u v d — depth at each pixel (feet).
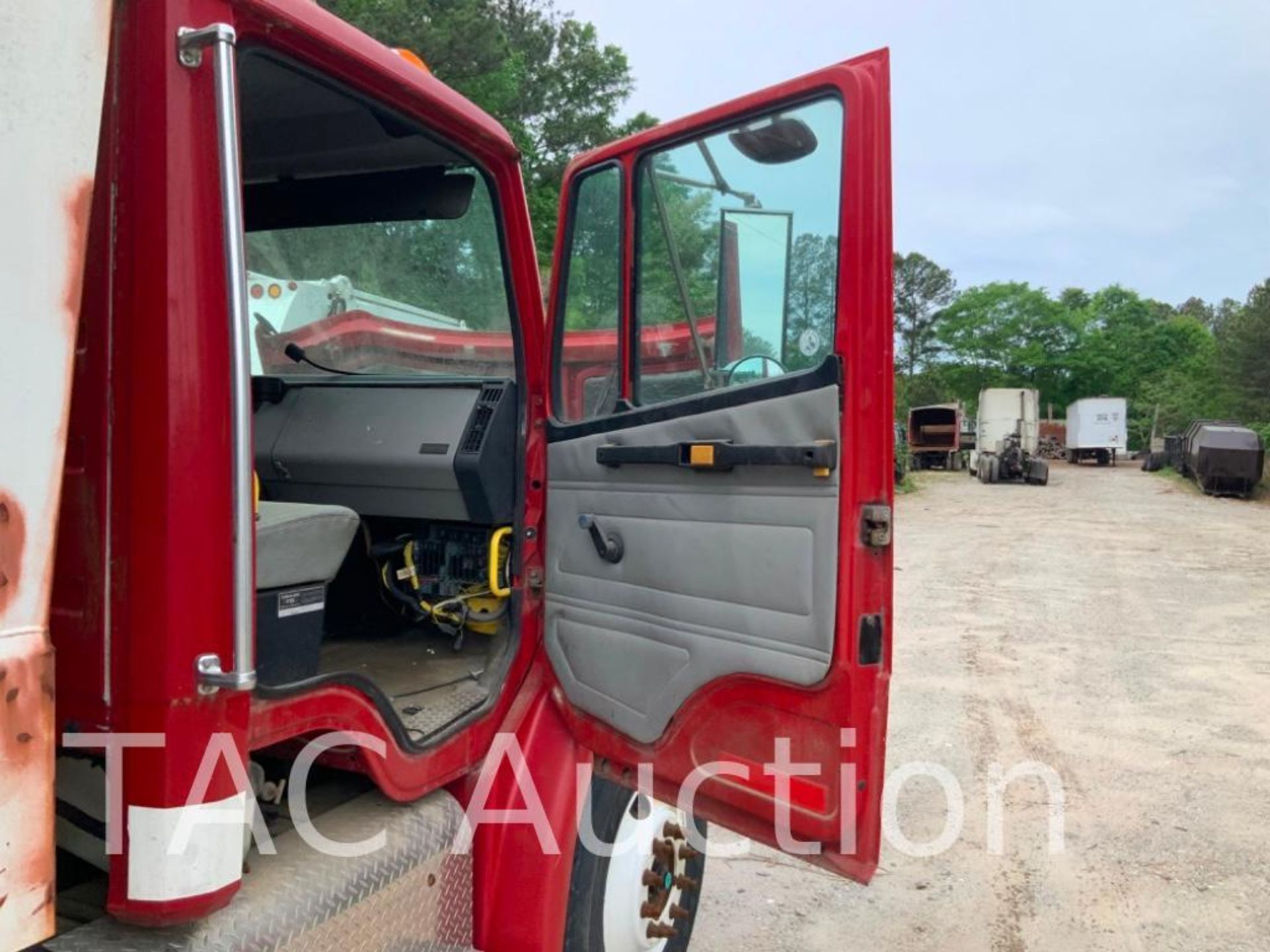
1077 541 53.01
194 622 5.15
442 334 9.21
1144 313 217.56
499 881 7.88
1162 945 12.32
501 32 69.31
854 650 6.56
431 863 7.09
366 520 9.54
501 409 8.69
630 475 8.11
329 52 6.25
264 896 5.78
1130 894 13.61
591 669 8.41
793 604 6.89
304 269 9.64
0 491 4.22
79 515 5.22
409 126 7.37
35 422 4.34
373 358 9.64
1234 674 25.05
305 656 6.33
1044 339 211.61
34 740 4.39
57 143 4.37
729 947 12.14
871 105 6.49
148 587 5.06
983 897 13.52
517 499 8.80
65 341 4.44
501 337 9.00
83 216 4.50
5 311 4.20
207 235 5.16
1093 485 100.78
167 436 5.02
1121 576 40.83
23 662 4.33
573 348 8.71
